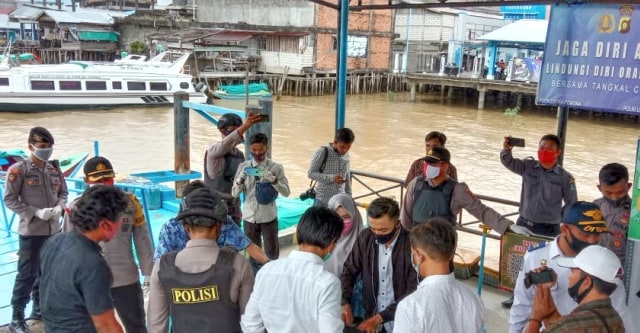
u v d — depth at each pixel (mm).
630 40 4828
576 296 2262
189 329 2730
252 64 42625
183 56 34469
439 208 4090
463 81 39031
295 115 31516
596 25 4984
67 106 29750
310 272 2529
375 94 46375
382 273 3240
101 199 2607
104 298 2539
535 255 2975
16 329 4434
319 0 6402
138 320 3803
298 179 16391
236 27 40344
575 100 5211
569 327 2156
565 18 5145
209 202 2768
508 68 37750
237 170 5262
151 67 33531
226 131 5352
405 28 50688
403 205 4375
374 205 3135
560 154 5449
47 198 4609
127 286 3715
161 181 9297
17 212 4414
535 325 2539
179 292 2693
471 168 18766
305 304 2486
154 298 2830
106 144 21891
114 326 2561
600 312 2168
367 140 23859
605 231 2729
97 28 49281
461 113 35531
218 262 2707
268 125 8281
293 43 42156
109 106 31000
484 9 51875
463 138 25547
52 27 50500
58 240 2629
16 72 28281
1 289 5402
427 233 2357
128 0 64188
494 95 45438
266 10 44125
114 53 50156
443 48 48500
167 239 3311
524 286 2932
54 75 29078
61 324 2564
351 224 3701
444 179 4145
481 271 4383
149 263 3812
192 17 51438
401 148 22266
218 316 2713
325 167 5805
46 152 4555
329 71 43406
